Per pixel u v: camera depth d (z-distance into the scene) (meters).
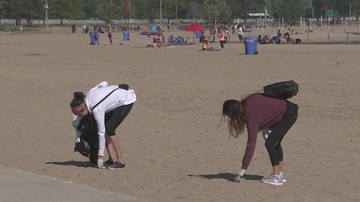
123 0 172.88
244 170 10.47
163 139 15.02
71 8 153.25
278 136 10.07
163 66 34.75
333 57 38.69
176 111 19.61
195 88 24.45
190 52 48.09
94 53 47.69
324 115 17.94
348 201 9.29
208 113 19.08
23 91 25.11
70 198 9.21
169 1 170.00
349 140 14.47
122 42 67.06
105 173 11.38
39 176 10.86
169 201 9.31
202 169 11.66
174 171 11.50
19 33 106.75
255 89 23.91
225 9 168.50
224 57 40.88
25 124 17.67
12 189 9.79
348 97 21.27
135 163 12.27
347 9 197.12
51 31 117.81
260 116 9.96
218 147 13.85
